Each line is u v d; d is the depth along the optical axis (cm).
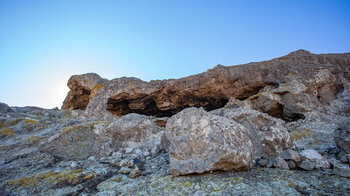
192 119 415
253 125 515
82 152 602
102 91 1265
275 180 338
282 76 1015
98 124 739
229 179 349
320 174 358
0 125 723
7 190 353
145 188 347
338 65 1044
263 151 466
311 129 648
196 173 372
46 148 589
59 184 378
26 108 1307
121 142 680
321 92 944
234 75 1137
